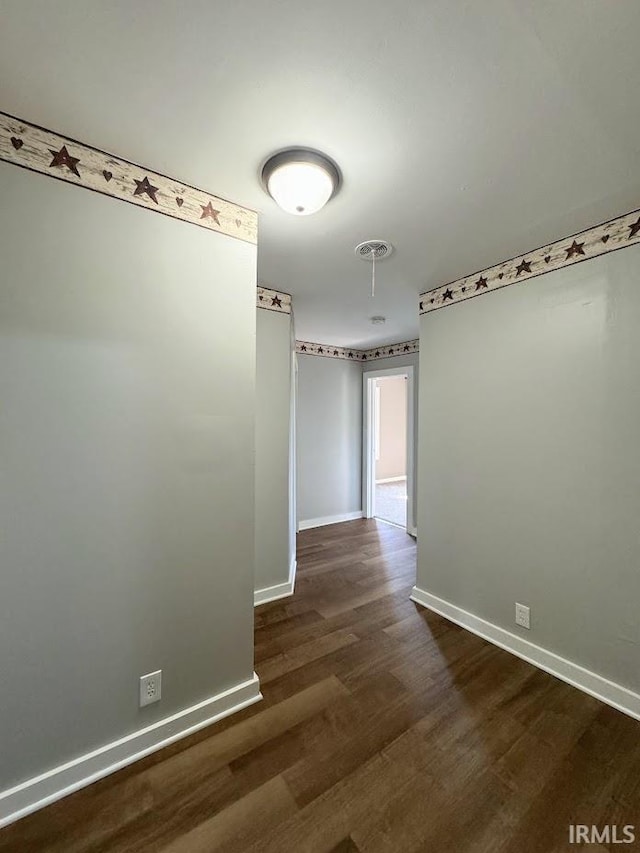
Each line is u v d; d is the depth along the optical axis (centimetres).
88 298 127
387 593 280
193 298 148
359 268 223
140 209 136
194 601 151
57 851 107
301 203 138
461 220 168
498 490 214
